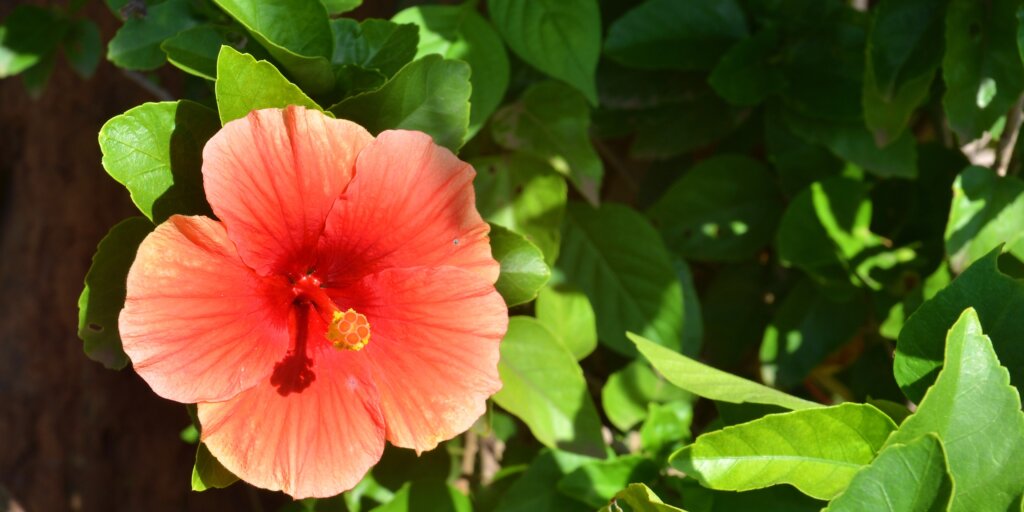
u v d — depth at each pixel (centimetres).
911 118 86
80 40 86
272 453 59
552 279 81
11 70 84
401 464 78
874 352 82
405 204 60
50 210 105
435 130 63
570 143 78
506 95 81
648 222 81
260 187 58
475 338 60
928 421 57
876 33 74
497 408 82
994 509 57
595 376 88
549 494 73
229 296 58
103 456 105
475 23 74
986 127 74
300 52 64
